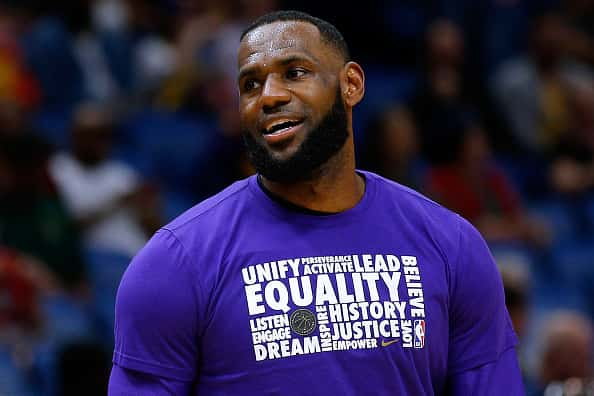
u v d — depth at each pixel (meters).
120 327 6.27
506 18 24.55
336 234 6.38
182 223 6.36
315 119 6.27
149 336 6.18
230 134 17.89
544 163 23.00
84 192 17.38
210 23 23.16
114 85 22.61
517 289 12.53
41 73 21.23
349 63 6.49
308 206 6.44
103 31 22.81
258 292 6.18
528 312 18.94
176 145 21.80
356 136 22.55
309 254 6.30
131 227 17.58
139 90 22.97
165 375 6.21
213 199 6.54
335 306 6.20
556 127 23.41
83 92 21.80
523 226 19.64
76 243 16.34
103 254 17.27
